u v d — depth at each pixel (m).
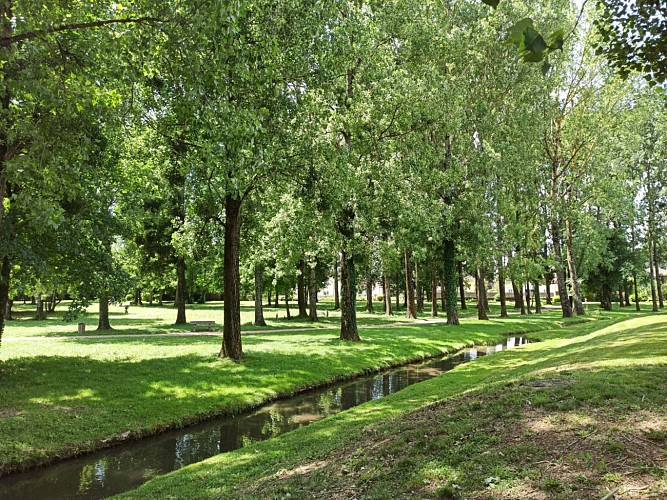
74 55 8.39
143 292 69.62
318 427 9.77
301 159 15.62
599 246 45.12
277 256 23.84
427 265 45.69
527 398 7.10
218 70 8.18
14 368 14.61
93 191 14.79
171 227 31.83
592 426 5.73
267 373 15.52
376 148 21.05
